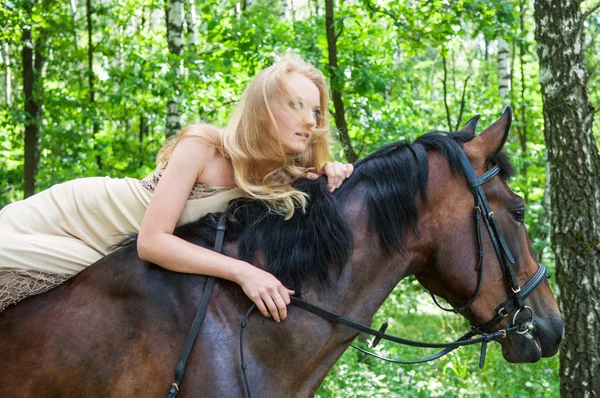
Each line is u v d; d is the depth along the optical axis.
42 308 2.09
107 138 11.37
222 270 2.00
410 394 5.16
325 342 2.10
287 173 2.27
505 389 5.57
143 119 12.31
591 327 4.44
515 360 2.32
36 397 1.97
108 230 2.19
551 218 4.61
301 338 2.05
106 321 2.01
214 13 9.50
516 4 7.46
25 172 11.26
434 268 2.28
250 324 2.02
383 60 8.49
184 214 2.15
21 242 2.13
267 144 2.14
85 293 2.08
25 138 11.24
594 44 11.29
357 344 6.31
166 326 1.98
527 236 2.37
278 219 2.13
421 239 2.23
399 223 2.19
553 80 4.48
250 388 1.96
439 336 8.05
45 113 11.34
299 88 2.14
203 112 9.40
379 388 5.25
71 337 1.99
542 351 2.36
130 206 2.18
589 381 4.44
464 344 2.25
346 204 2.20
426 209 2.23
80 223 2.20
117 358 1.95
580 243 4.45
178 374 1.90
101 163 11.30
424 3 7.34
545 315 2.35
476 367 6.15
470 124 2.48
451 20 7.36
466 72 20.67
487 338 2.25
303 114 2.14
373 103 8.16
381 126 8.08
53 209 2.21
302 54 7.70
